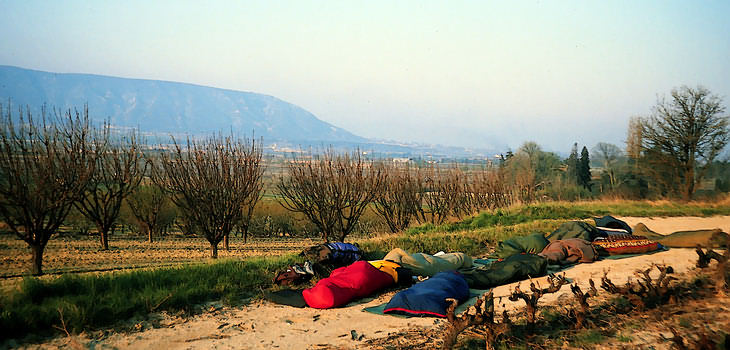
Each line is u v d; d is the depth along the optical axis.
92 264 15.85
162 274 8.72
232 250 21.88
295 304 7.90
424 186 26.00
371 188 21.98
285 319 7.24
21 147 14.57
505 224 18.16
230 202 19.28
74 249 20.66
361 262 8.80
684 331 6.07
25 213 13.75
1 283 8.80
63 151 15.94
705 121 34.25
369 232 28.69
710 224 17.12
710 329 6.11
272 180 31.25
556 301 7.80
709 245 10.34
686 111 34.81
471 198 27.36
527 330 6.10
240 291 8.46
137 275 8.58
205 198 18.70
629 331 6.12
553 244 11.22
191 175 19.11
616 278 9.32
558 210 19.86
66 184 15.11
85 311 6.67
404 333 6.46
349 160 22.39
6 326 6.11
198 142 20.39
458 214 25.53
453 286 7.89
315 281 9.13
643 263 10.64
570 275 9.78
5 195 13.66
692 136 34.50
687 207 22.02
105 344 6.15
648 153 36.47
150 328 6.74
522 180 33.50
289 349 6.04
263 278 9.09
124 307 7.01
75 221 28.31
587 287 8.70
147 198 26.36
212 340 6.38
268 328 6.85
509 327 5.95
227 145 20.36
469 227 18.33
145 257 18.12
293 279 8.92
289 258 10.55
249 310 7.68
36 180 14.06
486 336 5.63
